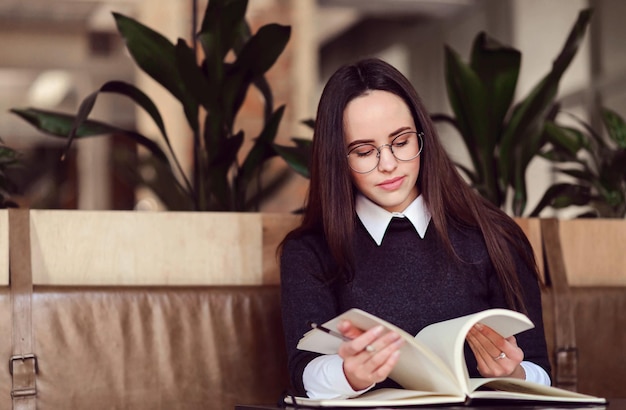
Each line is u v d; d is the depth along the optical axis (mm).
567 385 1742
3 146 1814
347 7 4238
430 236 1509
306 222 1529
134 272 1653
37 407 1511
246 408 1214
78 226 1628
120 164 2258
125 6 4516
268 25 1712
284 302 1479
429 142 1474
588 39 4160
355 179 1439
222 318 1616
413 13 4477
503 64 1879
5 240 1582
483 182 1992
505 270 1489
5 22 4570
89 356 1542
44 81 4699
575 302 1768
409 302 1469
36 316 1524
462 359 1147
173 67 1774
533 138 1971
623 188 2141
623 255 1889
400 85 1435
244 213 1717
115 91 1763
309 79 4109
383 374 1129
